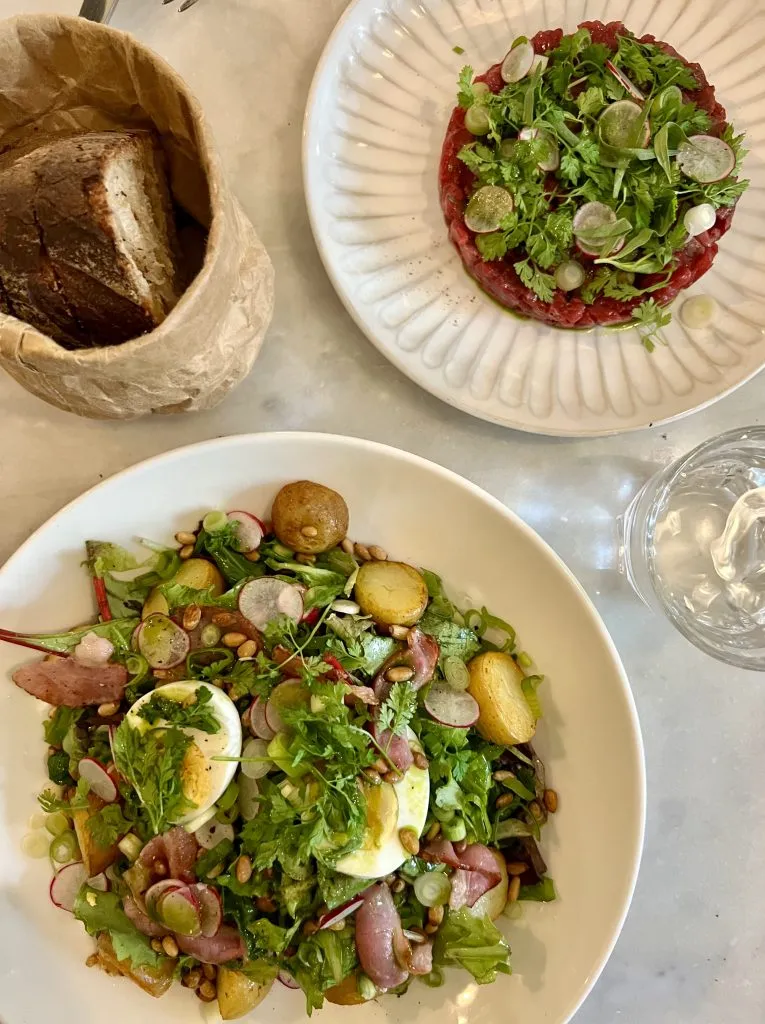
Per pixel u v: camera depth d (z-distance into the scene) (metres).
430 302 0.31
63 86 0.24
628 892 0.27
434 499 0.29
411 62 0.31
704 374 0.31
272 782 0.27
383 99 0.30
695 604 0.33
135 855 0.27
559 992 0.27
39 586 0.27
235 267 0.23
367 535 0.30
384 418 0.32
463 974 0.29
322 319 0.31
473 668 0.29
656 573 0.33
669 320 0.30
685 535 0.33
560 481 0.33
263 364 0.31
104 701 0.28
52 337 0.23
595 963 0.27
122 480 0.27
